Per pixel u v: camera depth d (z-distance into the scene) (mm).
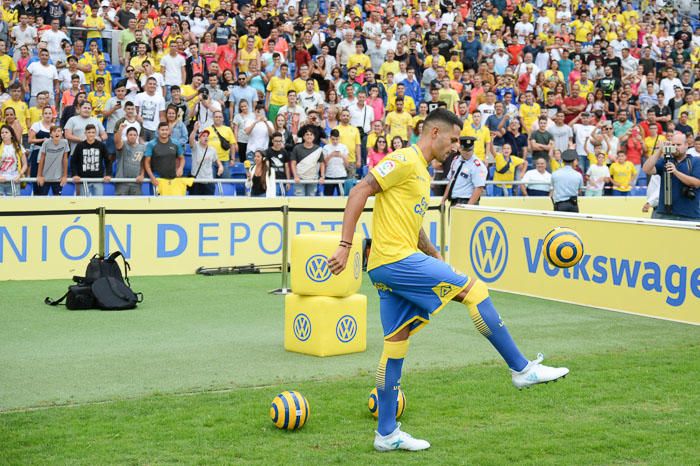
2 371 12680
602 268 18125
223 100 30406
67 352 13969
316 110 29609
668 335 15602
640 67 40375
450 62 37188
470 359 13633
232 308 18016
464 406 10852
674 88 39375
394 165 9234
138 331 15680
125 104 26328
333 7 39562
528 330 16031
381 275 9422
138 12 35094
